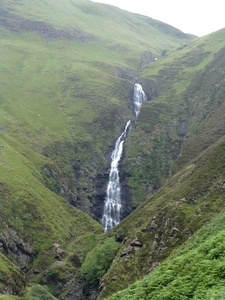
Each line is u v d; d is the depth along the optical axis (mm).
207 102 193125
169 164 182000
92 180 180125
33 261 117438
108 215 172625
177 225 69125
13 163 152500
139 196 168875
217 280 21828
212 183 76125
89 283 85875
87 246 130125
